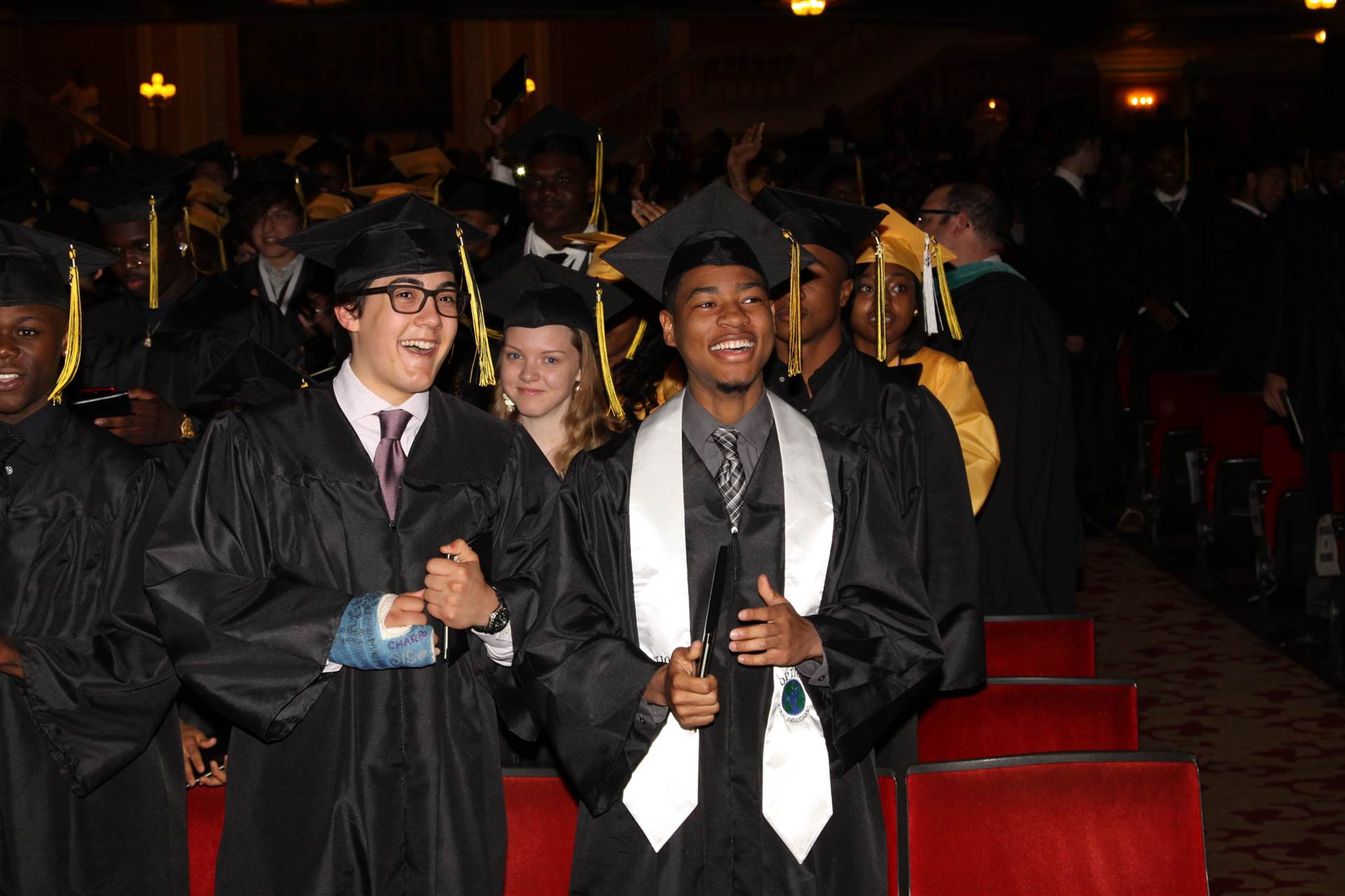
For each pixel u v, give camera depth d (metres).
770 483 2.82
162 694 3.03
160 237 4.60
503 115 7.30
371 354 2.87
